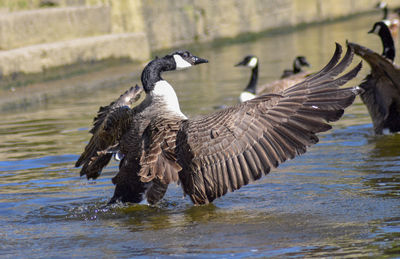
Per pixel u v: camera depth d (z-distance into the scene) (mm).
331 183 8156
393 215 6605
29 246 6219
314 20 41938
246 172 6664
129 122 7445
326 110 6504
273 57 25781
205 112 13930
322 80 6727
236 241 6035
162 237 6297
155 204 7668
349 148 10164
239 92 17141
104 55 23188
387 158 9328
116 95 18078
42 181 8945
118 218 7141
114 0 25688
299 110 6594
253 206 7371
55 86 19625
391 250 5512
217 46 33062
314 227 6359
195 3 31906
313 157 9656
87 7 23500
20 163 10031
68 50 21344
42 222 7098
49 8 22391
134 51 24922
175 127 6992
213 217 6980
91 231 6668
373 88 10984
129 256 5746
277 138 6613
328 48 27203
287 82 12672
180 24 30891
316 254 5527
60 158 10273
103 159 7832
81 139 11742
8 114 15656
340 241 5848
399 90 10711
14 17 19938
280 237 6082
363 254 5457
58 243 6281
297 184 8219
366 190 7699
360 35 31359
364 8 46969
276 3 38219
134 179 7387
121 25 25984
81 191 8414
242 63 16422
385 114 11070
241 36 35188
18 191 8445
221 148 6750
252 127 6688
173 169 6730
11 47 19734
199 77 21547
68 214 7387
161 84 7832
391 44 12906
